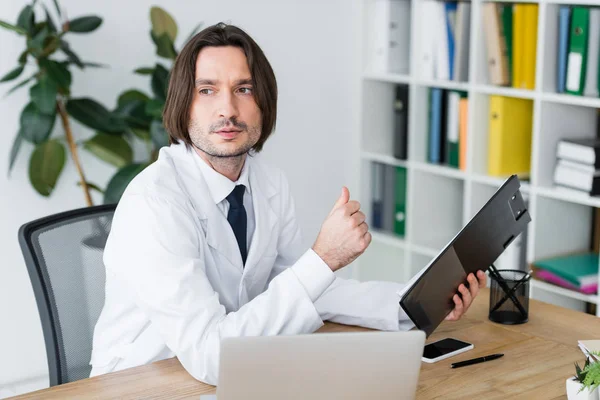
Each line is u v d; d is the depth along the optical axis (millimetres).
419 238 3781
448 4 3471
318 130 3928
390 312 1822
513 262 3318
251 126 1796
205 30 1789
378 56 3855
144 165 3012
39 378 3354
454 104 3516
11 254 3221
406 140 3742
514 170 3406
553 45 3072
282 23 3723
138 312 1761
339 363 1295
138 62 3391
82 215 1964
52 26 2926
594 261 3219
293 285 1621
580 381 1416
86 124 2986
